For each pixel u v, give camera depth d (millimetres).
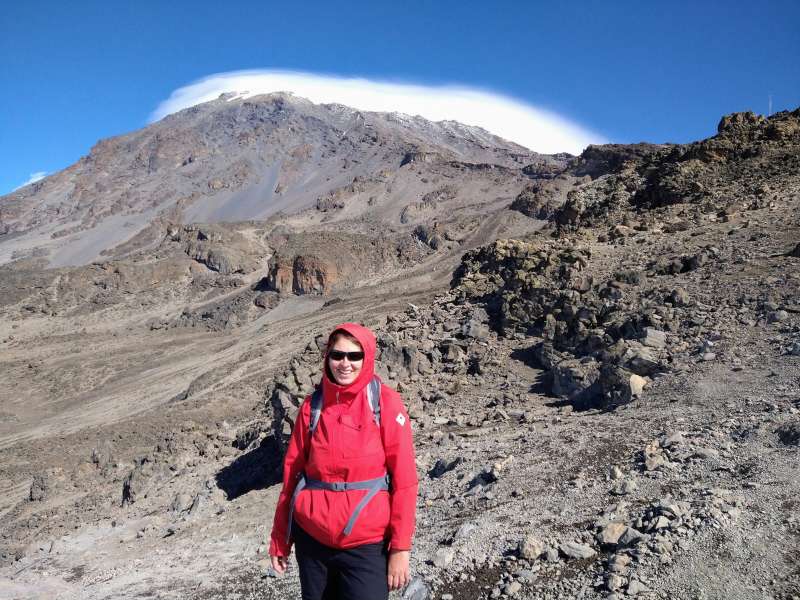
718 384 13188
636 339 17125
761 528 6828
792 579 5965
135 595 11250
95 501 27766
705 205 31297
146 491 24234
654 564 6648
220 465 23375
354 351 4094
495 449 13117
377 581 4125
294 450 4316
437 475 13031
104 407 80500
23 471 44000
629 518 7957
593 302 20297
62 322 163500
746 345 15000
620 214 37906
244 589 9758
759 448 9172
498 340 22609
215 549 13289
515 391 18297
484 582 7461
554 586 6910
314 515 4094
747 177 34188
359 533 4055
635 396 14133
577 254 25672
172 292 180000
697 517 7285
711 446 9695
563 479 10219
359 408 4156
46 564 17953
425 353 22219
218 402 51188
